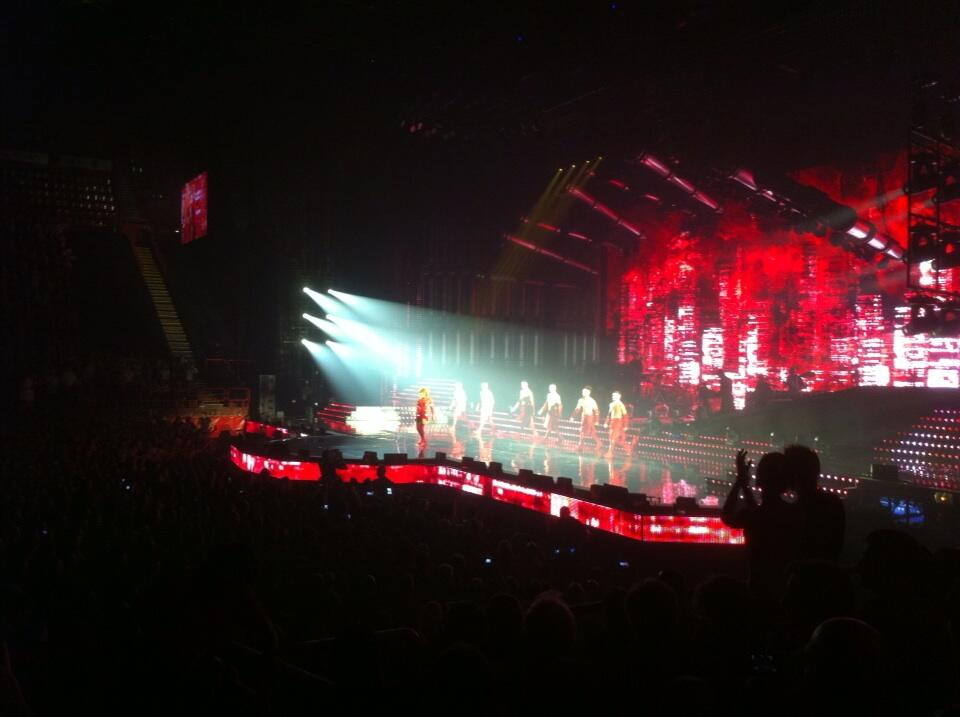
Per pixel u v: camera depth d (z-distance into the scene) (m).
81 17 37.66
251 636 6.66
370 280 44.47
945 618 4.33
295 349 42.88
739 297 31.38
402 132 39.34
